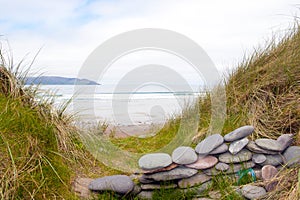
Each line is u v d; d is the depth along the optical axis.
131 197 1.84
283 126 2.21
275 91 2.48
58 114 2.34
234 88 2.65
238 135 1.94
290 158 1.86
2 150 1.69
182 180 1.85
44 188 1.69
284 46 2.80
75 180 1.90
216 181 1.85
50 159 1.87
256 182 1.77
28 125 1.93
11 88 2.20
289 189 1.59
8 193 1.52
